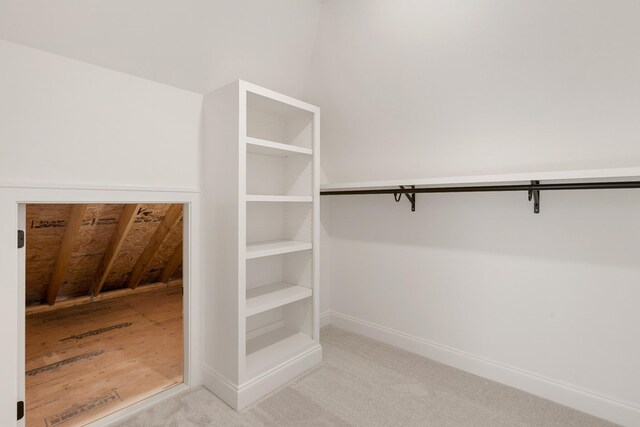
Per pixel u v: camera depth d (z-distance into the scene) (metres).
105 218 2.95
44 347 2.69
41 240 2.84
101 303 3.91
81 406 1.86
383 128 2.40
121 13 1.52
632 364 1.69
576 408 1.83
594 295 1.78
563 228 1.86
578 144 1.73
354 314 2.91
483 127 1.98
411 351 2.52
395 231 2.61
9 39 1.38
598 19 1.38
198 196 2.02
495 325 2.12
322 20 2.12
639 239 1.65
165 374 2.24
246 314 1.85
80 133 1.58
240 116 1.77
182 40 1.76
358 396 1.92
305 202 2.39
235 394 1.79
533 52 1.58
